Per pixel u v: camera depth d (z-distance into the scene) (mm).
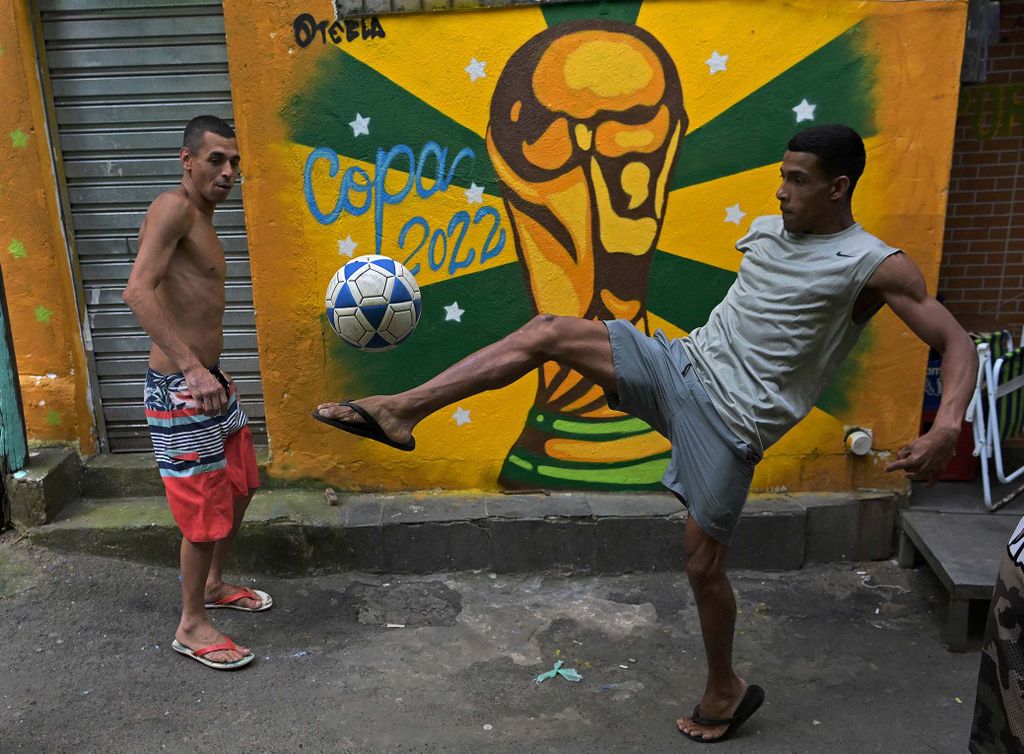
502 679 3297
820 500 4145
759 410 2541
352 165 3953
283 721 3029
